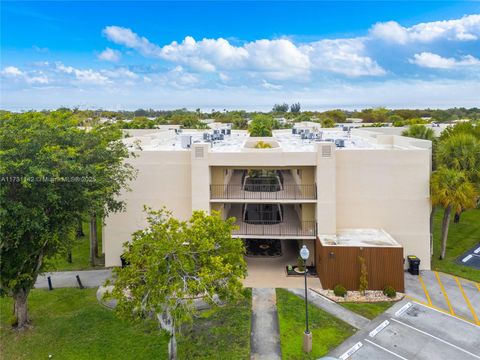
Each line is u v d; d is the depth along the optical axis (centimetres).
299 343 1573
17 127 1622
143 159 2394
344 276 2047
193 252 1379
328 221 2272
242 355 1497
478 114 12438
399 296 1972
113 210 2192
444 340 1582
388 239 2156
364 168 2314
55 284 2216
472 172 2258
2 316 1853
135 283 1412
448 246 2752
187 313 1317
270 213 2753
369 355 1485
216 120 9800
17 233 1483
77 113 2498
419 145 2664
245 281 2211
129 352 1527
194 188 2325
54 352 1542
